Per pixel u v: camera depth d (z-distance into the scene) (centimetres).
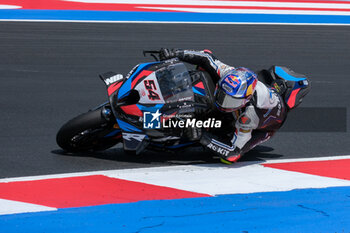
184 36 5269
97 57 4338
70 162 2069
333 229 1472
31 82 3544
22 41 4766
